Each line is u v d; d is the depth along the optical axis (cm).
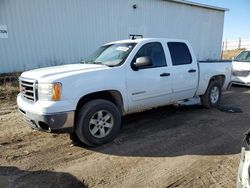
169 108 670
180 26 1705
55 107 364
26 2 1034
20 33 1038
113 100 454
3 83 908
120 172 336
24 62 1066
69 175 328
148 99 491
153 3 1502
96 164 359
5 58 1015
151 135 474
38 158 377
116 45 522
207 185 304
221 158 374
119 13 1352
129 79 452
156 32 1562
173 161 366
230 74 708
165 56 523
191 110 655
